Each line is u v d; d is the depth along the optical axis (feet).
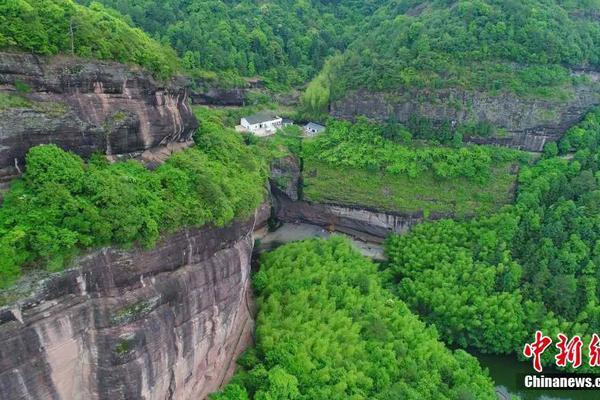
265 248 237.45
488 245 211.61
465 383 156.66
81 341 100.89
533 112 241.76
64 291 96.02
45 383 95.50
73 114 112.16
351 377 145.38
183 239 121.70
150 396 113.60
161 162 136.56
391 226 247.91
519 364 186.19
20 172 101.45
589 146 237.66
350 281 193.77
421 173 244.42
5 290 88.02
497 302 189.57
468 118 250.57
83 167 111.24
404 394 144.46
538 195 221.05
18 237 90.33
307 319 164.76
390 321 176.65
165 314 115.24
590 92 246.68
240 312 163.63
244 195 149.28
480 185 237.66
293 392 136.77
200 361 133.28
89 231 100.37
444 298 193.26
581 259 194.18
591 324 183.21
